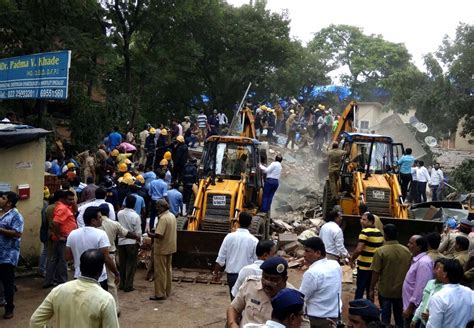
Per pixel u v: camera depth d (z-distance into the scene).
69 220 10.17
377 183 14.55
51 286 10.32
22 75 13.67
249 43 38.66
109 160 17.05
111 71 27.66
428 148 28.12
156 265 10.04
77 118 23.11
